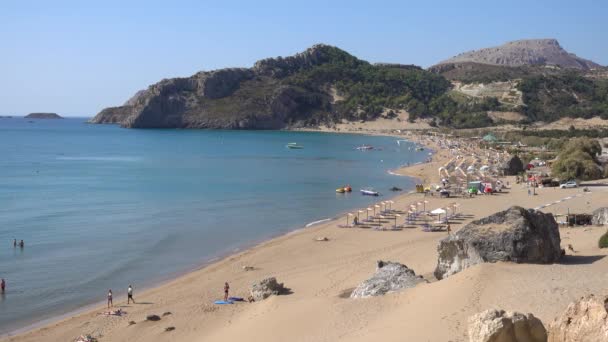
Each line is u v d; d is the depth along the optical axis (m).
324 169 134.50
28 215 72.81
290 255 52.03
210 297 39.56
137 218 71.56
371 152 187.62
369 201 86.06
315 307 32.53
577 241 42.94
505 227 34.59
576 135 197.25
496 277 31.02
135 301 39.69
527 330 19.69
